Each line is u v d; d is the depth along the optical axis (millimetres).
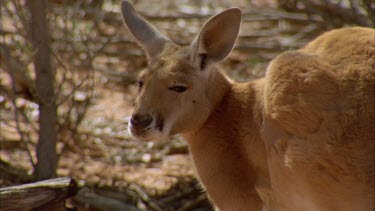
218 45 7180
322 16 12625
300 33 13453
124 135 10508
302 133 6309
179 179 9586
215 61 7176
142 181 9492
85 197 8750
